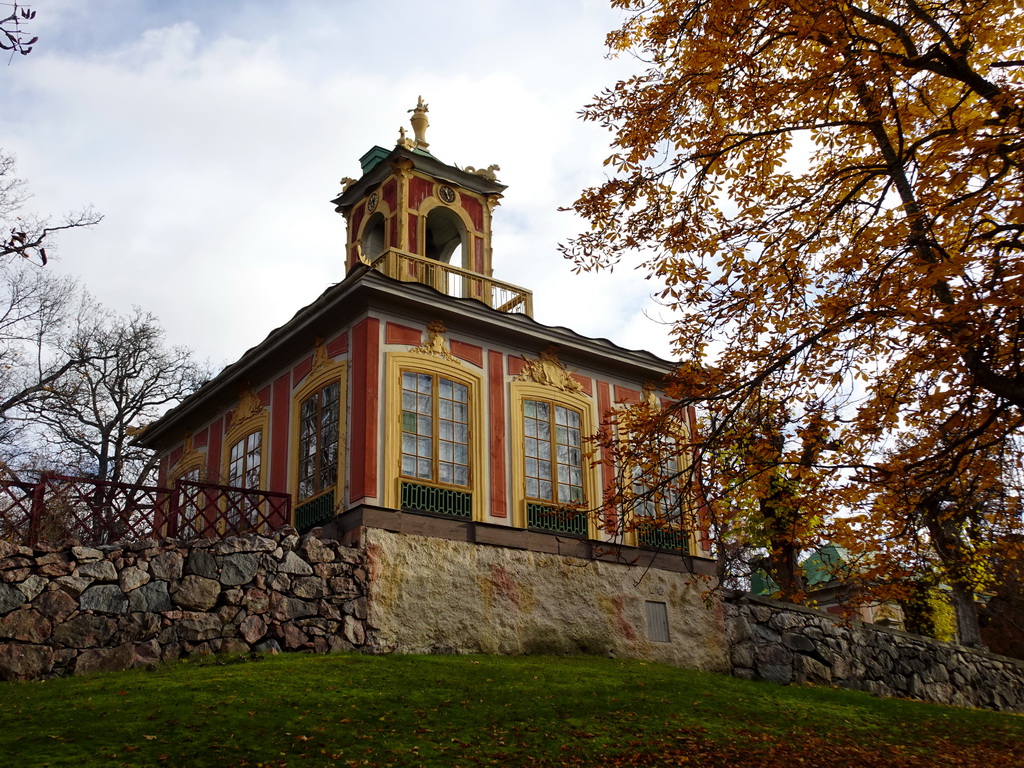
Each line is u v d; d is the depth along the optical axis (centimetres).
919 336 967
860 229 1091
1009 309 884
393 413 1678
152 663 1299
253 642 1398
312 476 1762
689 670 1692
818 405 1076
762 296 1094
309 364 1864
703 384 1109
